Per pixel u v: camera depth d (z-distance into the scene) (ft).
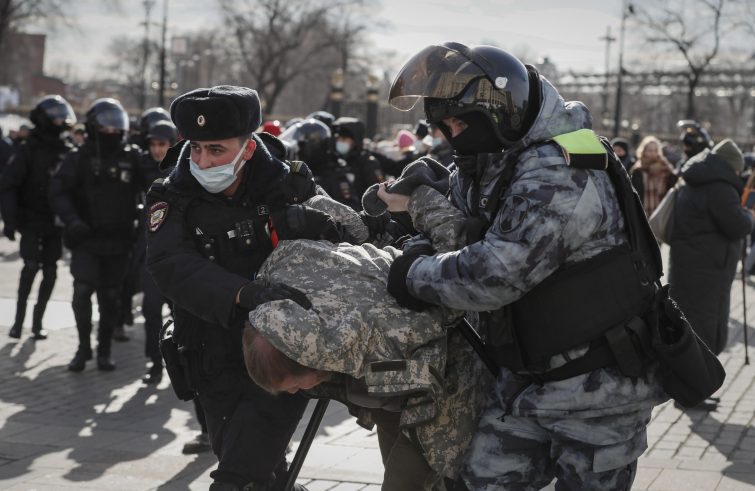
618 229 9.45
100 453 18.78
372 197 10.43
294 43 186.39
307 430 10.99
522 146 9.44
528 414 9.53
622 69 163.84
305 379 9.62
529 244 9.01
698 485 16.08
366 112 176.76
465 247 9.34
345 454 18.26
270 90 286.66
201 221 11.26
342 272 9.84
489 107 9.46
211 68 232.32
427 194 9.99
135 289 30.25
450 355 10.27
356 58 198.59
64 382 25.14
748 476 16.62
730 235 21.70
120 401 23.34
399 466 10.57
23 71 333.42
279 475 12.28
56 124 29.43
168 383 25.26
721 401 22.61
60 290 39.81
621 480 9.68
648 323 9.45
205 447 18.90
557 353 9.36
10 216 29.35
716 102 277.64
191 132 10.79
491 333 9.63
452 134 9.84
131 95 307.99
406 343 9.62
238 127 10.85
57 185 25.70
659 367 9.67
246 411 11.51
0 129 75.31
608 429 9.48
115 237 25.84
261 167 11.27
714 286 21.86
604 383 9.33
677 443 19.06
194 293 10.77
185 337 11.65
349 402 10.72
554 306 9.31
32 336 30.68
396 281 9.55
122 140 26.00
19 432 20.33
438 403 10.06
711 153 21.95
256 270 11.28
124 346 29.96
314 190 11.50
